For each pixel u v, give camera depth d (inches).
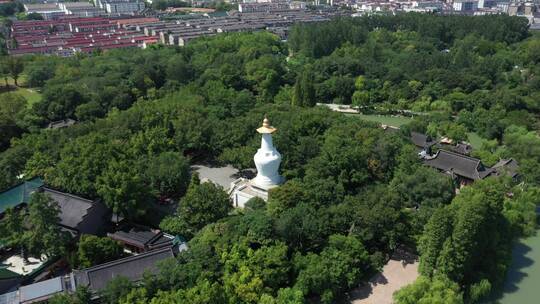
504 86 6397.6
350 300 2536.9
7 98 5068.9
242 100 5032.0
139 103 4906.5
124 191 2974.9
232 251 2495.1
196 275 2363.4
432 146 4461.1
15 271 2736.2
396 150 3759.8
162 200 3506.4
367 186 3321.9
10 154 3683.6
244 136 4030.5
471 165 3860.7
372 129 4082.2
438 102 6028.5
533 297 2669.8
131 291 2241.6
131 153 3592.5
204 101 5147.6
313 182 3117.6
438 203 3075.8
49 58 7303.2
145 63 6673.2
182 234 2930.6
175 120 4190.5
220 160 3959.2
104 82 5802.2
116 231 2984.7
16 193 3289.9
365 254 2672.2
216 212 2940.5
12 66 6476.4
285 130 3917.3
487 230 2753.4
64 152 3501.5
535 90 6190.9
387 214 2802.7
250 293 2303.2
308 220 2699.3
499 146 4891.7
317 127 4141.2
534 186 3715.6
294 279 2532.0
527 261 3004.4
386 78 6879.9
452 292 2368.4
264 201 3088.1
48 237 2632.9
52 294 2357.3
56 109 5029.5
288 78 6825.8
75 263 2645.2
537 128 5295.3
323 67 7273.6
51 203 2815.0
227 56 7273.6
